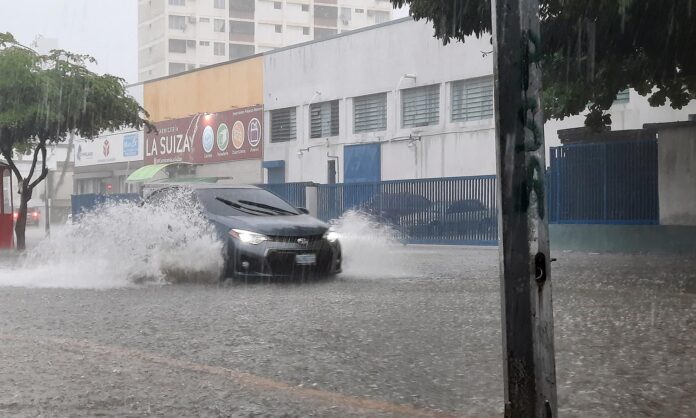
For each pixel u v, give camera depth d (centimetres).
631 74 1345
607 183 1719
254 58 3784
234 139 3906
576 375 545
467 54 2834
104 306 912
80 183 5147
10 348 659
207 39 9075
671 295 970
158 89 4412
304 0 9638
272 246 1148
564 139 1888
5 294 1033
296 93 3566
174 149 4312
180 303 939
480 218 2138
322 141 3438
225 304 928
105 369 579
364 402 484
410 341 681
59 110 2100
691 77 1433
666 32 1129
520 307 329
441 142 2934
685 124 1595
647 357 602
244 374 560
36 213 4769
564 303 904
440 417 451
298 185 2614
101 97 2175
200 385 530
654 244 1641
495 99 336
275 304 927
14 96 2052
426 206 2261
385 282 1178
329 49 3397
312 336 709
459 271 1369
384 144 3153
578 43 1173
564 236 1788
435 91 2970
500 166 333
